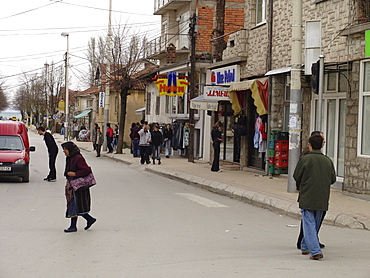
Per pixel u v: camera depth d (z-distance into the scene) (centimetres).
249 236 970
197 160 2964
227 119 2430
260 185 1631
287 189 1462
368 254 820
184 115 3183
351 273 690
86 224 1055
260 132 1956
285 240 939
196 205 1355
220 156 2492
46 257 779
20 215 1154
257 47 2059
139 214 1191
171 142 3288
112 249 838
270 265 736
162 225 1061
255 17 2128
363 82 1388
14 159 1750
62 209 1244
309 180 786
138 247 855
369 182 1352
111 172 2292
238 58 2164
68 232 971
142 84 4934
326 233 1005
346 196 1380
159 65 3953
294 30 1421
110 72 3716
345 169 1437
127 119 5206
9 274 680
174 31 3747
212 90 2164
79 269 708
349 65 1445
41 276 671
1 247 842
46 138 1845
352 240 936
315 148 806
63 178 1966
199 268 717
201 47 3269
